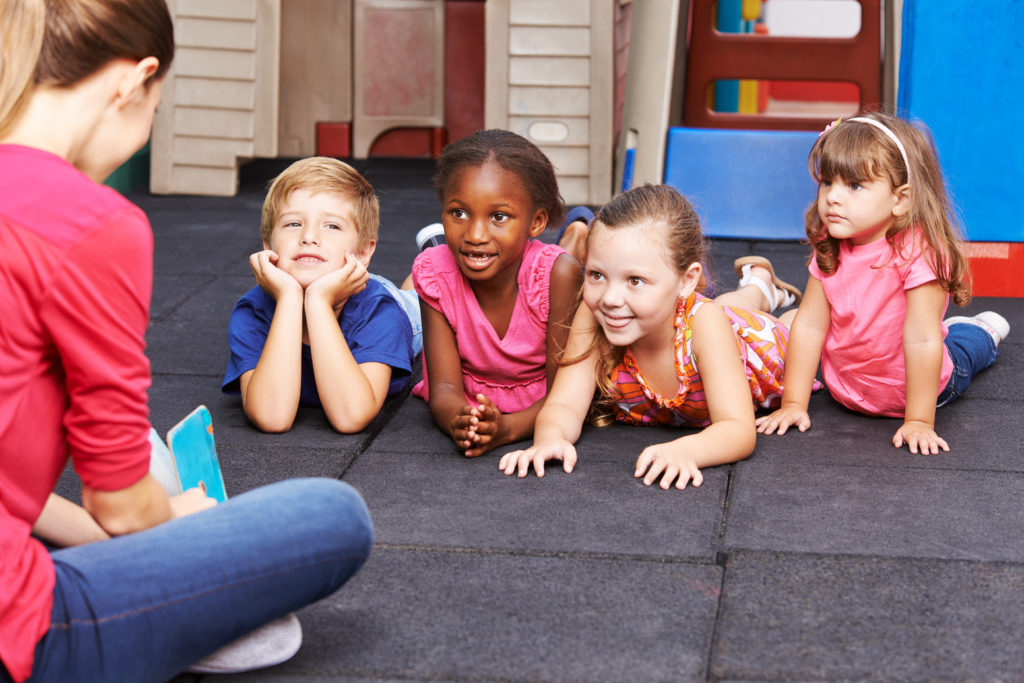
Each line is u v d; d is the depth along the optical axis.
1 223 0.93
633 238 1.65
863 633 1.21
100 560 1.01
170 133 4.20
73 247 0.94
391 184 4.39
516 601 1.28
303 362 1.97
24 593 0.95
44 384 0.97
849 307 1.88
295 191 1.89
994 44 2.66
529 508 1.54
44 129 0.98
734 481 1.64
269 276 1.88
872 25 3.53
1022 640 1.19
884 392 1.92
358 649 1.19
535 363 1.92
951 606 1.26
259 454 1.76
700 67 3.65
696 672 1.14
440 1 4.88
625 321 1.69
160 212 3.90
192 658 1.06
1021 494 1.58
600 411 1.92
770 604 1.27
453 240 1.75
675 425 1.91
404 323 2.03
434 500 1.57
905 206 1.80
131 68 1.01
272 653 1.14
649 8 3.49
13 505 0.98
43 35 0.97
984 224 2.74
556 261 1.83
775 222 3.46
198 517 1.06
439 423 1.84
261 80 4.23
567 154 3.99
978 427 1.88
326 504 1.09
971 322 2.16
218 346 2.40
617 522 1.49
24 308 0.94
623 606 1.27
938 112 2.70
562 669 1.15
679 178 3.47
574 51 3.95
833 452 1.77
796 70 3.58
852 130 1.80
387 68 4.93
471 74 5.04
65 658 0.98
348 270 1.87
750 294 2.36
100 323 0.96
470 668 1.15
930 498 1.57
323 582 1.10
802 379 1.93
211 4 4.16
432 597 1.29
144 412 1.02
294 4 4.87
